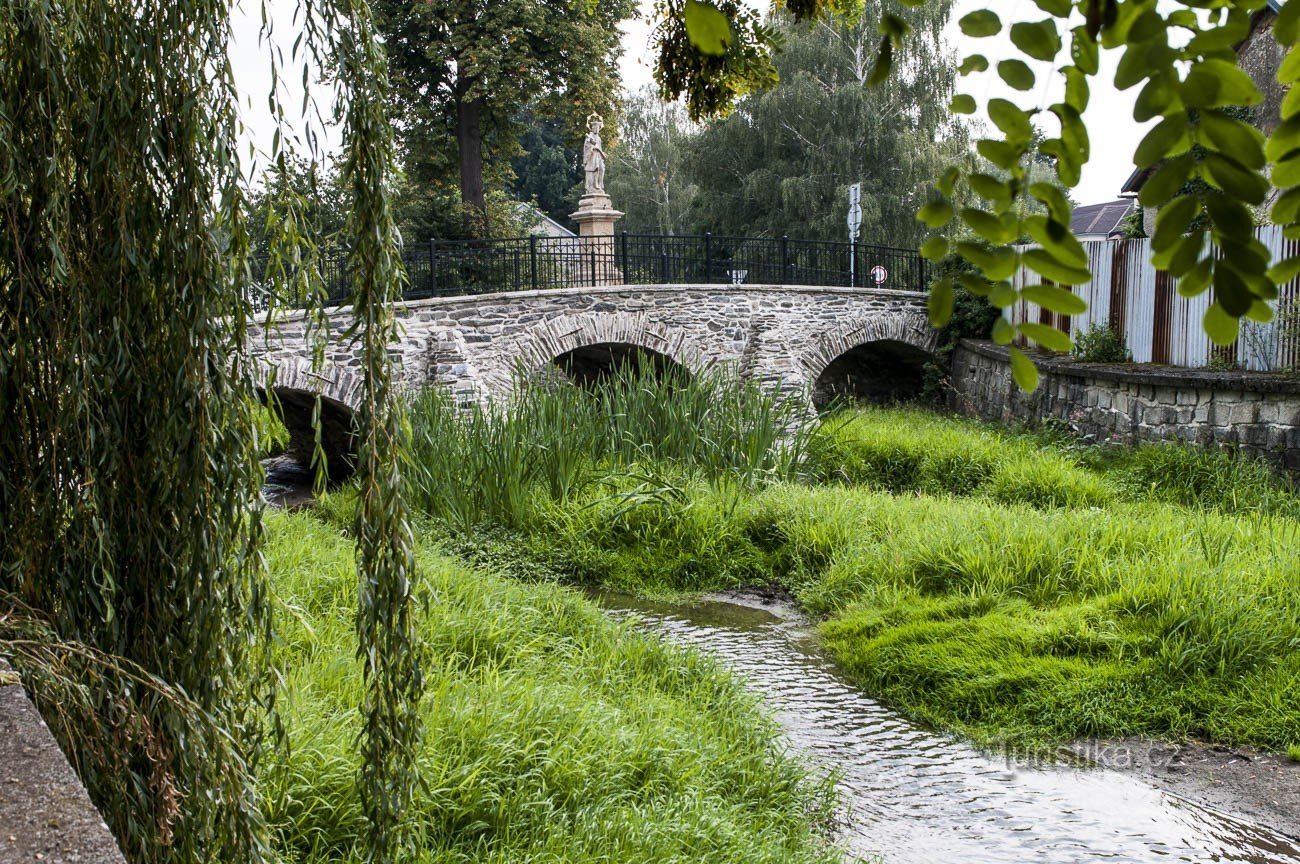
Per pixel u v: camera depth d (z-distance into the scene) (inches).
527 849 145.6
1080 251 38.5
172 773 83.2
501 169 944.3
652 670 241.1
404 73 811.4
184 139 80.0
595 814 156.6
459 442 408.5
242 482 84.9
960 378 727.1
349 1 84.4
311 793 140.6
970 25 39.8
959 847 180.2
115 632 82.1
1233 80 33.9
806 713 243.1
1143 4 36.7
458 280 599.5
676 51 169.9
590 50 794.2
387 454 88.9
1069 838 183.9
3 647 72.2
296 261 88.2
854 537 353.7
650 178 1520.7
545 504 386.0
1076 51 38.4
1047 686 237.5
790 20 1106.1
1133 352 518.6
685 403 437.7
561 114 828.6
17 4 77.0
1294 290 405.4
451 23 794.2
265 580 87.7
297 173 86.7
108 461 81.7
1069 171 40.2
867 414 631.2
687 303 652.1
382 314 87.7
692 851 155.1
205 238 81.4
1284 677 228.7
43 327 81.0
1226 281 35.2
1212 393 420.5
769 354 676.1
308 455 625.0
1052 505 389.7
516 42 771.4
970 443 478.0
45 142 79.0
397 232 87.9
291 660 190.1
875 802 197.9
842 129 1091.3
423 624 221.3
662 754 183.0
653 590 342.3
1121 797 199.3
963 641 262.8
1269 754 212.4
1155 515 347.9
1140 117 35.8
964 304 721.6
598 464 422.9
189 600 83.9
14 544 81.8
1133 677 236.5
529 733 174.1
